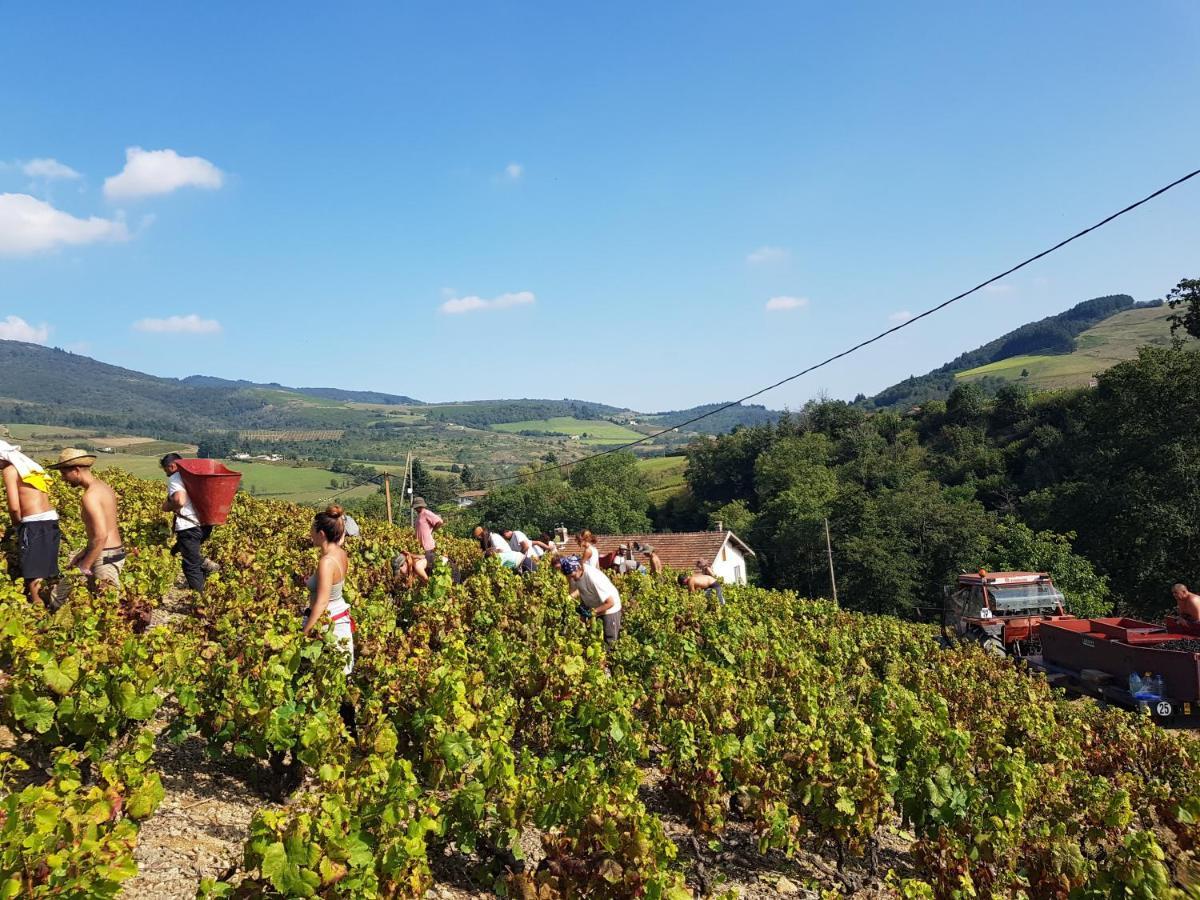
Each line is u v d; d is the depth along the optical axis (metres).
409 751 6.50
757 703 8.70
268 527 15.76
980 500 70.31
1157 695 12.30
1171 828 7.71
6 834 3.22
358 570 12.01
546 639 9.69
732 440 106.62
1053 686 14.56
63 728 4.99
